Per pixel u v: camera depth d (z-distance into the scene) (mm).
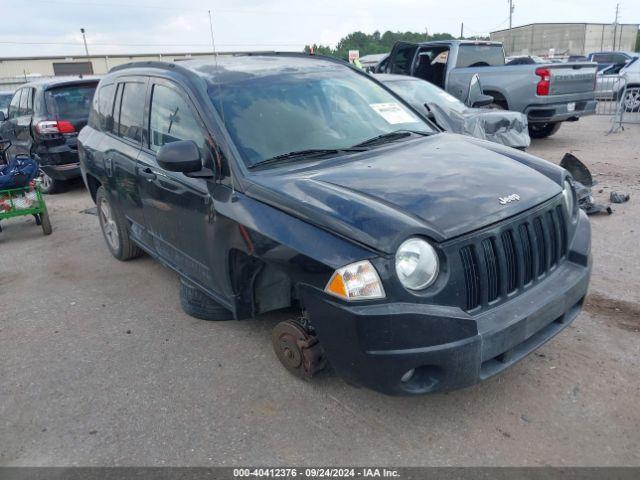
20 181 6562
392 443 2852
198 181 3572
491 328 2664
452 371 2598
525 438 2832
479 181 3064
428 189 2939
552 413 3006
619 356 3488
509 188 3020
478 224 2699
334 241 2666
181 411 3223
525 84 10352
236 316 3457
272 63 4309
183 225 3832
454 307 2627
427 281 2596
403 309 2523
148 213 4410
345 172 3201
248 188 3189
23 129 9141
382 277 2527
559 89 10375
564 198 3254
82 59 45656
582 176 6336
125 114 4820
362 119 4004
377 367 2592
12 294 5160
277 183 3115
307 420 3066
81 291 5113
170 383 3516
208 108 3600
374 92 4379
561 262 3223
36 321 4547
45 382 3629
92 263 5855
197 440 2967
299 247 2756
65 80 8875
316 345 3238
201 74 3922
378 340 2547
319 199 2869
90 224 7383
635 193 7262
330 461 2754
